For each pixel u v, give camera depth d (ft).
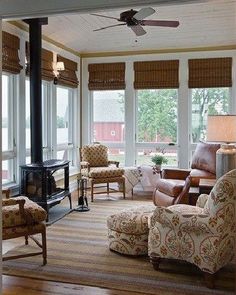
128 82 22.45
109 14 15.94
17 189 16.34
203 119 21.65
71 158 22.84
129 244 11.07
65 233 13.55
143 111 22.58
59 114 21.43
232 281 9.46
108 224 11.68
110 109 23.15
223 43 20.72
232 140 12.76
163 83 21.79
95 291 8.82
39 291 8.79
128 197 20.11
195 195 14.12
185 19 16.75
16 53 16.08
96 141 23.49
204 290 8.93
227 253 9.33
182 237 9.43
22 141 16.87
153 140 22.48
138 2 6.91
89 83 23.11
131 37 19.77
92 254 11.33
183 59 21.50
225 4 14.94
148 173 20.72
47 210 15.29
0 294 7.40
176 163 22.04
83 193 17.76
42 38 18.37
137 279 9.52
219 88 21.30
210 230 8.85
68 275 9.73
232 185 8.80
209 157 16.83
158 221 9.71
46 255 10.69
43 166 15.38
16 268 10.18
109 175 19.26
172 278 9.61
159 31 18.63
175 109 22.04
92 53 22.98
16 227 10.16
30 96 16.46
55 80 19.70
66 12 7.36
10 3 7.48
